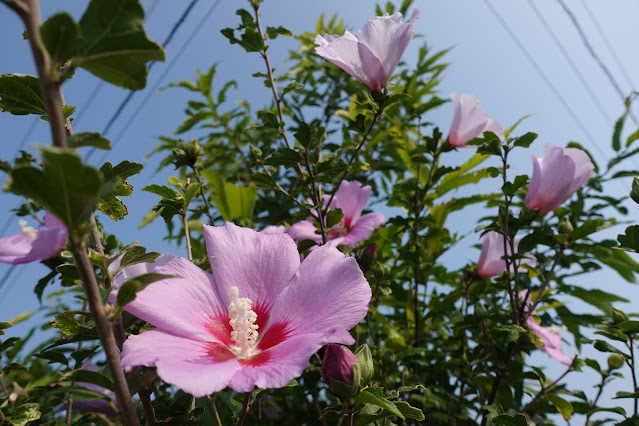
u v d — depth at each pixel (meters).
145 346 0.16
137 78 0.12
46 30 0.11
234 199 0.45
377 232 0.43
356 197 0.41
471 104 0.39
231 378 0.16
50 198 0.11
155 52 0.12
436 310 0.43
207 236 0.21
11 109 0.17
